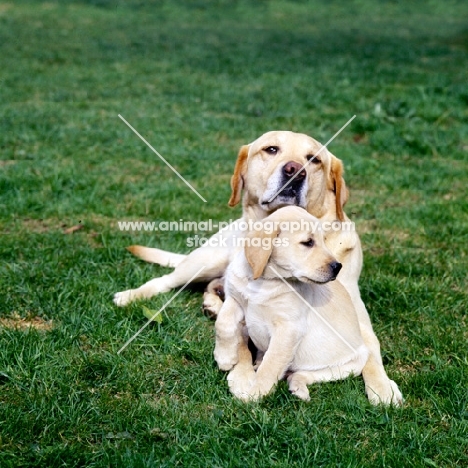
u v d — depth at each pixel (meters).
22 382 3.75
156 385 3.86
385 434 3.44
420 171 8.27
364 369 3.96
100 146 8.80
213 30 21.47
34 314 4.62
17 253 5.57
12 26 19.75
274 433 3.37
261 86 13.05
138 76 13.80
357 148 9.26
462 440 3.39
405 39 20.70
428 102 11.34
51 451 3.15
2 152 8.34
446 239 6.23
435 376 3.93
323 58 16.77
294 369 4.01
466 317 4.81
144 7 25.52
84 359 3.96
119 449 3.25
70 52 16.20
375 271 5.51
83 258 5.46
